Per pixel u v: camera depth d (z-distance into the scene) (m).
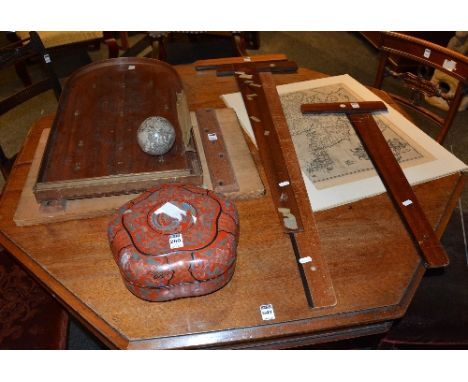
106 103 1.20
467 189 1.97
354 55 3.00
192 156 1.04
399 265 0.91
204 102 1.33
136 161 1.03
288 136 1.17
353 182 1.06
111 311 0.81
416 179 1.08
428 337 1.08
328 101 1.33
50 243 0.92
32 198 0.99
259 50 3.00
